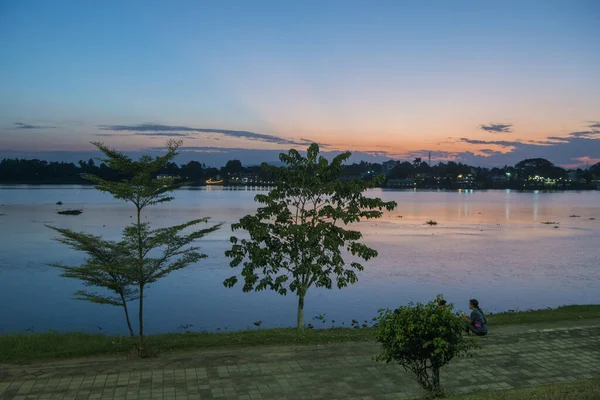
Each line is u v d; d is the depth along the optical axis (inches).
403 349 381.1
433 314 377.1
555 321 800.3
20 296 1393.9
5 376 493.7
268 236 770.8
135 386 469.7
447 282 1622.8
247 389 465.1
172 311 1252.5
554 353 586.9
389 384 480.4
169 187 606.9
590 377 505.7
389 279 1660.9
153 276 584.4
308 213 771.4
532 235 3056.1
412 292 1472.7
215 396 447.5
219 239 2689.5
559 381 494.3
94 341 651.5
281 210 788.0
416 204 7130.9
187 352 590.6
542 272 1822.1
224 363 543.8
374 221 4077.3
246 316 1210.6
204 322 1157.1
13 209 4963.1
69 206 5639.8
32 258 1989.4
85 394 448.5
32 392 450.9
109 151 573.6
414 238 2839.6
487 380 496.1
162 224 3538.4
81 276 586.2
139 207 604.7
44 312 1233.4
